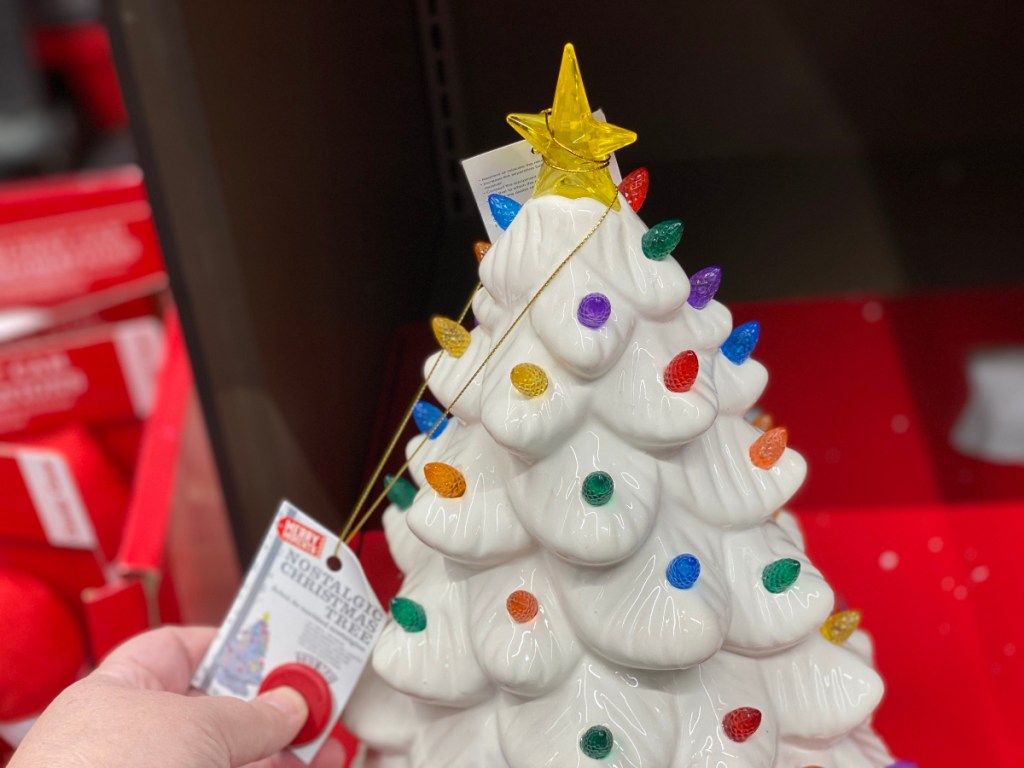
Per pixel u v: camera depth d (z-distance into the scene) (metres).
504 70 0.34
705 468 0.26
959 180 0.38
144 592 0.45
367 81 0.34
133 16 0.28
